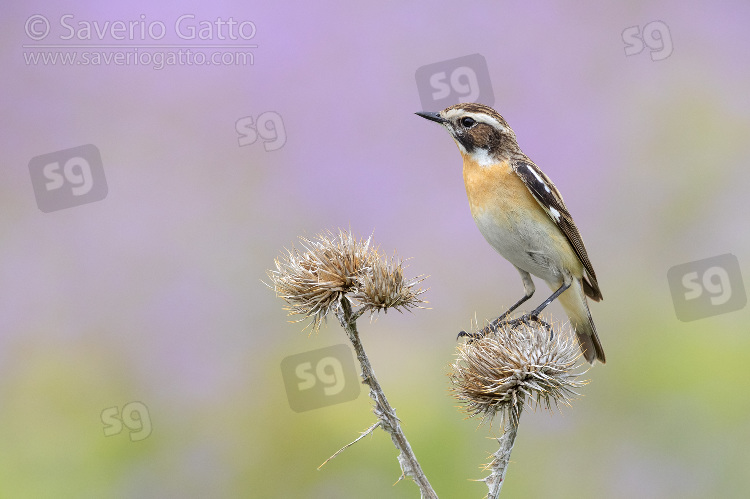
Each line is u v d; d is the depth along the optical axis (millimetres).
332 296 6688
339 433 10594
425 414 10461
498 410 6820
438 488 9938
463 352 7016
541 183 9289
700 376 11070
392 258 6797
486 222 9516
